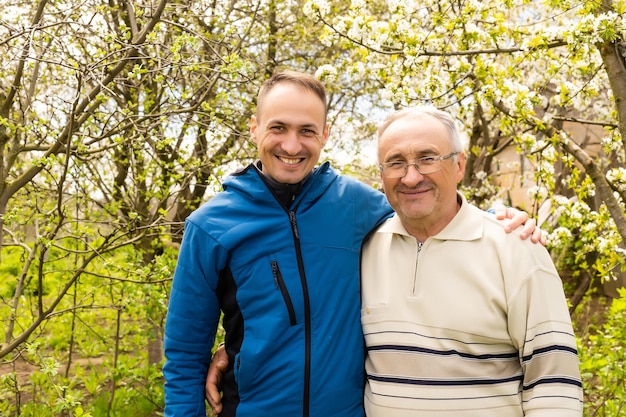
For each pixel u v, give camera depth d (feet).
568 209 12.96
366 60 12.30
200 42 13.35
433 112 6.25
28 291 14.47
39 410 12.53
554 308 5.68
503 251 5.93
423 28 14.38
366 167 18.06
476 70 11.84
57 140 10.68
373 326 6.21
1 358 11.55
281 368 5.91
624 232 10.91
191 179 13.93
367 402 6.18
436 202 6.09
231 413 6.27
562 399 5.38
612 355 11.80
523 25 13.00
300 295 6.00
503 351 5.92
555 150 13.06
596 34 10.03
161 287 12.05
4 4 11.86
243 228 6.15
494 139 19.69
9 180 12.34
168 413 6.27
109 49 10.89
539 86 13.92
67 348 17.74
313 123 6.17
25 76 12.63
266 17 17.79
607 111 16.34
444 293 5.97
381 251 6.52
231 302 6.27
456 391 5.74
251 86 16.26
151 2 12.25
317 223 6.32
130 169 14.21
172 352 6.39
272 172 6.22
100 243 12.96
